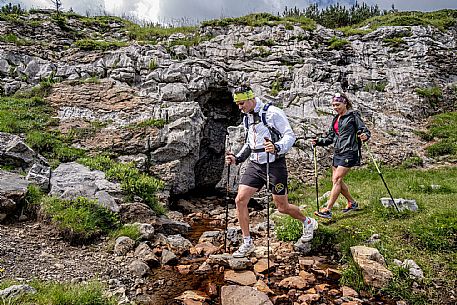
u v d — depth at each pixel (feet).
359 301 15.93
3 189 22.57
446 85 59.16
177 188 37.91
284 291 16.90
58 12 63.52
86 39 56.85
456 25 70.18
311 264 19.04
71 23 60.49
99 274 17.51
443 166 42.50
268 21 61.77
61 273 16.83
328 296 16.46
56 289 13.91
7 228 20.81
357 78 56.24
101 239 21.75
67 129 37.50
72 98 42.04
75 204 23.09
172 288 17.19
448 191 29.30
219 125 50.29
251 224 29.19
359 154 23.32
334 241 21.08
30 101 40.24
